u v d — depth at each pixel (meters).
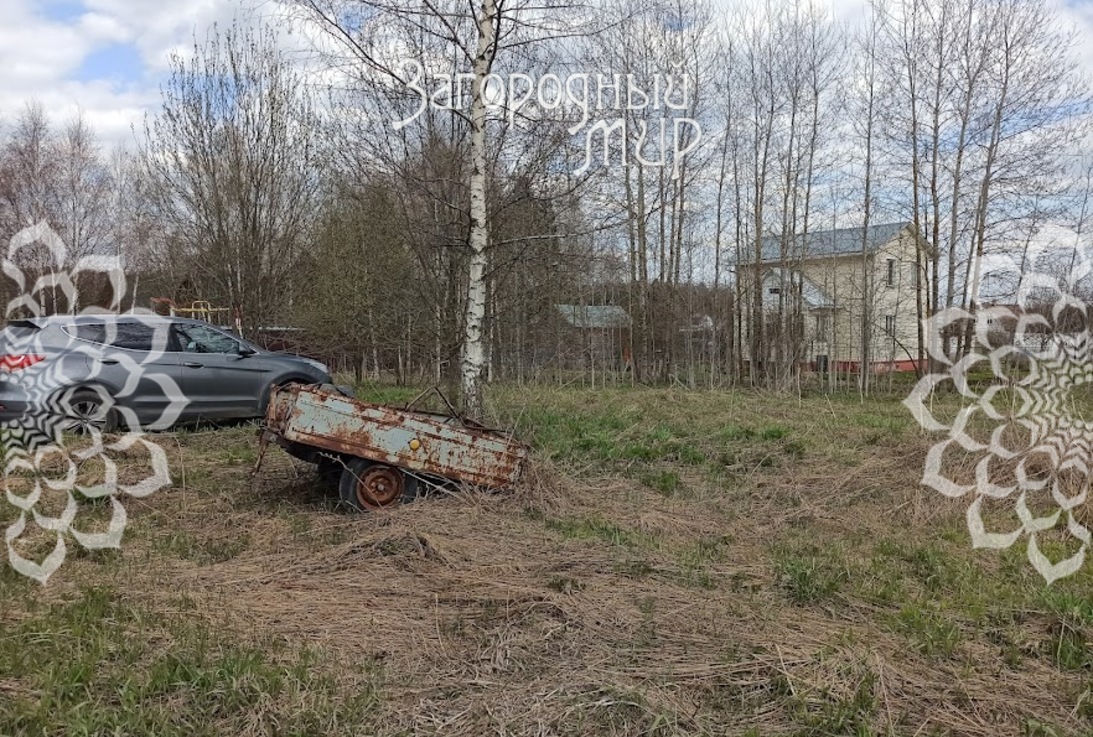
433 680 3.27
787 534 5.83
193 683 3.09
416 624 3.84
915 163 19.17
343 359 19.41
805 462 8.20
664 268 23.25
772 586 4.57
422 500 6.04
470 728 2.91
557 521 5.84
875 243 25.23
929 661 3.57
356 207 15.51
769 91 21.88
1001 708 3.14
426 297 12.52
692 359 22.09
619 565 4.82
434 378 13.56
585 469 7.73
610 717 2.99
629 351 23.16
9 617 3.77
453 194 10.31
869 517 6.30
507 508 6.02
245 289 16.64
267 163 16.62
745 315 25.19
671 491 7.11
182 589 4.23
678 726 2.95
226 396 9.80
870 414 12.24
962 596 4.44
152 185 19.25
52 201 26.45
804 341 23.27
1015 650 3.68
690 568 4.83
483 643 3.63
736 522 6.13
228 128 16.44
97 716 2.84
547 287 13.95
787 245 22.84
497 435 6.52
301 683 3.16
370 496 5.96
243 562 4.76
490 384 13.51
